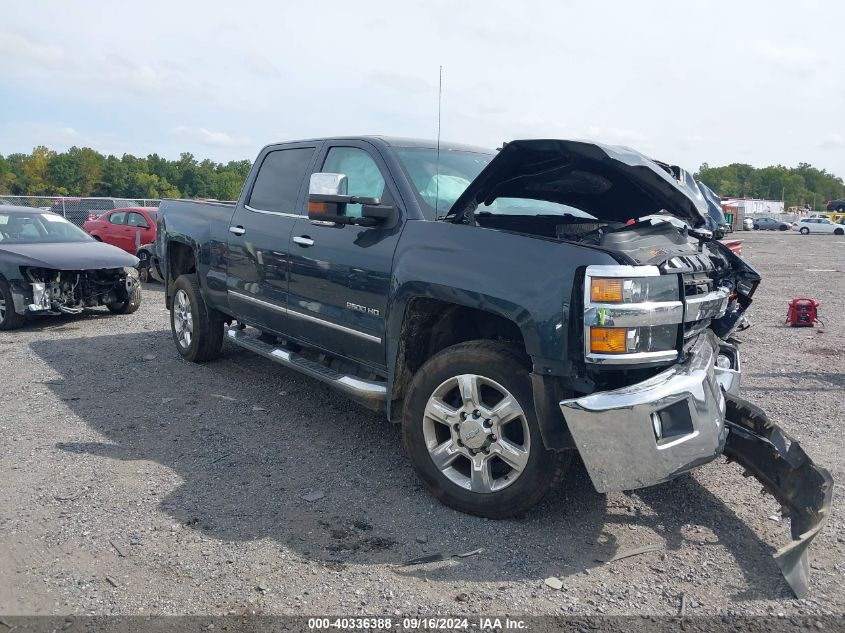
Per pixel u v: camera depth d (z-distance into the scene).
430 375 3.89
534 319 3.42
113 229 16.45
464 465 4.06
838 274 19.91
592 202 4.62
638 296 3.35
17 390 6.09
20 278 8.84
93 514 3.75
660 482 3.33
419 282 3.95
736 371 4.52
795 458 3.51
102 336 8.53
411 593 3.08
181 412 5.52
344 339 4.66
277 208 5.50
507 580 3.20
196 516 3.76
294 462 4.56
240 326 6.37
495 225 4.48
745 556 3.46
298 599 3.02
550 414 3.42
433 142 5.11
